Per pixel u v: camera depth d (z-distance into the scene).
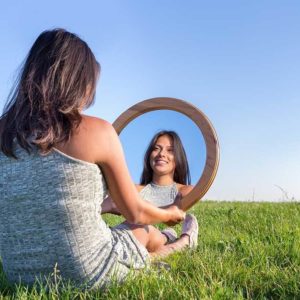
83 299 2.42
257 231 4.86
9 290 2.58
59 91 2.28
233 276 3.05
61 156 2.29
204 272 3.05
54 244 2.39
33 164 2.31
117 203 2.58
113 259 2.53
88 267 2.45
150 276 2.67
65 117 2.28
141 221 2.72
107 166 2.39
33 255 2.44
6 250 2.50
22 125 2.27
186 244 3.78
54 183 2.30
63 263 2.43
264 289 2.83
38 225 2.38
